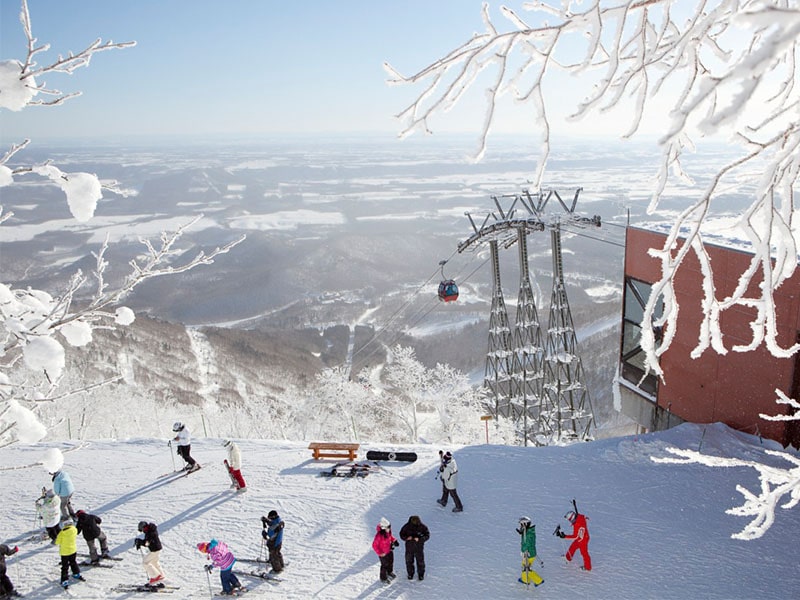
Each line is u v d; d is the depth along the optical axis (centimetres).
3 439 553
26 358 448
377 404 3844
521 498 1565
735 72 158
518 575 1240
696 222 256
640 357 2192
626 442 1823
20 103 415
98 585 1259
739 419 1775
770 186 254
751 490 1502
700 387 1902
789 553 1258
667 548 1303
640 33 248
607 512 1472
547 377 3062
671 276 266
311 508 1566
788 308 1569
